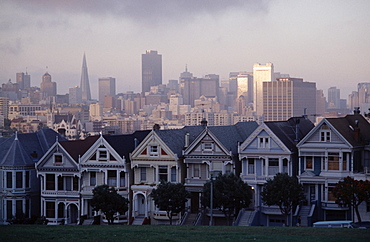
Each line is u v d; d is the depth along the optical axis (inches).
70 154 6141.7
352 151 5334.6
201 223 5743.1
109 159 5994.1
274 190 5260.8
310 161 5502.0
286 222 5462.6
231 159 5693.9
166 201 5462.6
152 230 4183.1
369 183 5059.1
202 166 5836.6
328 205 5413.4
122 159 5930.1
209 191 5438.0
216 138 5733.3
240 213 5605.3
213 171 5757.9
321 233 3973.9
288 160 5521.7
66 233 4020.7
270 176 5585.6
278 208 5561.0
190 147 5831.7
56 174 6141.7
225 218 5723.4
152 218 5910.4
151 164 5900.6
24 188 6284.5
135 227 4416.8
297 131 5762.8
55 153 6161.4
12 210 6245.1
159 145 5876.0
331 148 5383.9
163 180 5634.8
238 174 5821.9
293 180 5315.0
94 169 6028.5
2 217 6279.5
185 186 5821.9
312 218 5349.4
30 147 6550.2
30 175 6343.5
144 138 5979.3
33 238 3809.1
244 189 5378.9
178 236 3848.4
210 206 5428.2
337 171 5374.0
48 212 6176.2
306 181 5457.7
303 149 5482.3
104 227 4443.9
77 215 6171.3
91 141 6441.9
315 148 5438.0
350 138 5433.1
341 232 4001.0
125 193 5969.5
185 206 5866.1
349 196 5036.9
